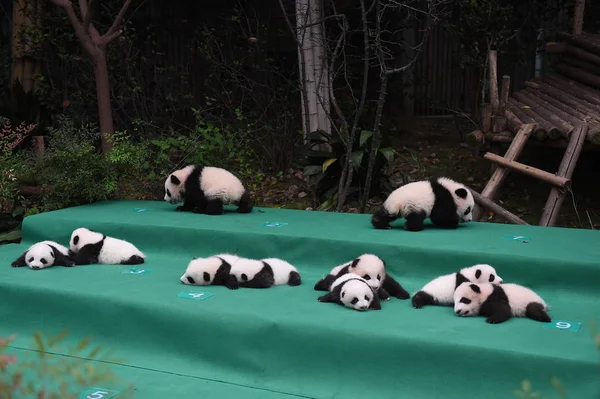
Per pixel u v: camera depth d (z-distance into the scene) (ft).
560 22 40.42
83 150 26.68
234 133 33.94
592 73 33.76
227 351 15.47
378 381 14.10
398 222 22.31
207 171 24.18
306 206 29.53
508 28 35.14
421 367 13.74
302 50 29.96
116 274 19.43
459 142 36.42
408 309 15.93
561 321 14.90
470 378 13.34
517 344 13.34
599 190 28.68
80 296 17.35
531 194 28.78
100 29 37.99
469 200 20.88
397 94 40.11
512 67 38.06
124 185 29.81
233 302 16.46
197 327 15.84
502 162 24.89
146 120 37.40
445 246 18.54
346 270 17.30
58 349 16.76
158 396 14.15
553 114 27.55
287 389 14.55
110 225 22.54
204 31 39.78
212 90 38.96
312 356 14.66
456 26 35.32
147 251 22.12
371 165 25.66
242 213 24.41
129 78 37.40
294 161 33.68
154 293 17.31
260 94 37.01
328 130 33.04
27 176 27.73
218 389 14.58
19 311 18.11
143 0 38.73
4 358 9.53
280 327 14.93
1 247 23.22
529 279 17.29
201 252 21.39
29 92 34.68
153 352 16.38
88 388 14.44
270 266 18.21
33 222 23.63
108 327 17.03
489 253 17.74
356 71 37.86
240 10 39.17
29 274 19.36
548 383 12.73
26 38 37.60
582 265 16.72
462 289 15.34
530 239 19.56
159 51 41.42
